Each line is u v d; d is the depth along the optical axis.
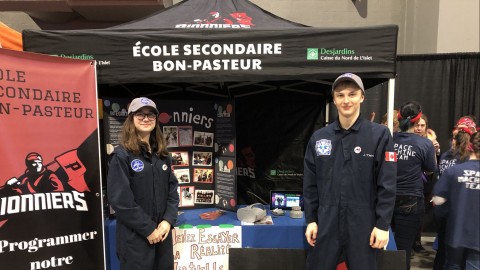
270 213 2.48
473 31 3.81
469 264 1.89
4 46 2.80
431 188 3.38
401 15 4.45
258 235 2.21
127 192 1.78
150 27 2.24
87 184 2.01
